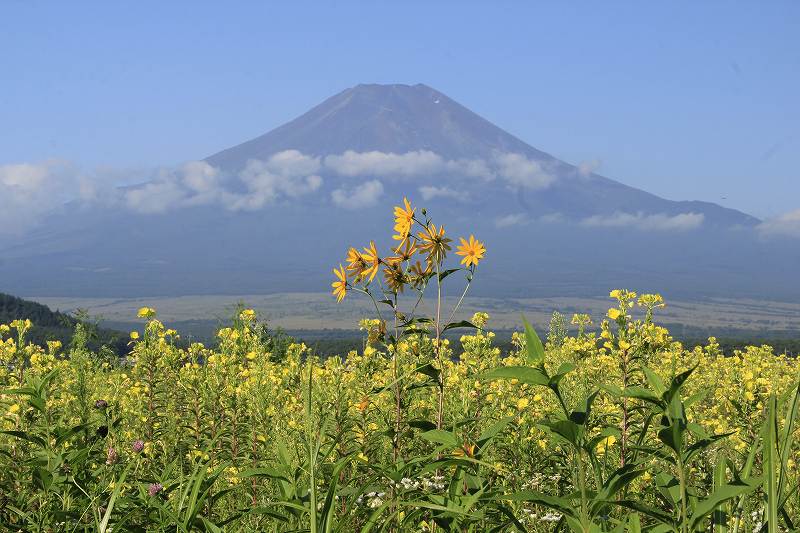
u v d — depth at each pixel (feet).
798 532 9.81
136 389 26.81
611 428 10.55
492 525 13.20
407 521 12.59
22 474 15.20
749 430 19.45
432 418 22.82
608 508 11.54
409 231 15.81
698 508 9.36
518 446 19.40
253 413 23.34
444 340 27.17
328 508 11.09
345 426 20.40
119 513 14.14
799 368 9.96
